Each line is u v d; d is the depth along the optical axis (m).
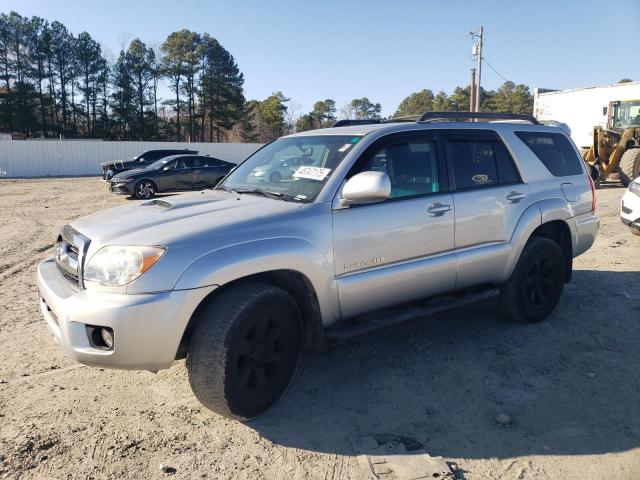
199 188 18.86
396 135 4.00
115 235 3.18
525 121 5.22
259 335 3.26
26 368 4.12
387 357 4.27
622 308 5.29
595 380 3.85
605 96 21.22
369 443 3.11
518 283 4.67
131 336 2.91
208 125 81.75
